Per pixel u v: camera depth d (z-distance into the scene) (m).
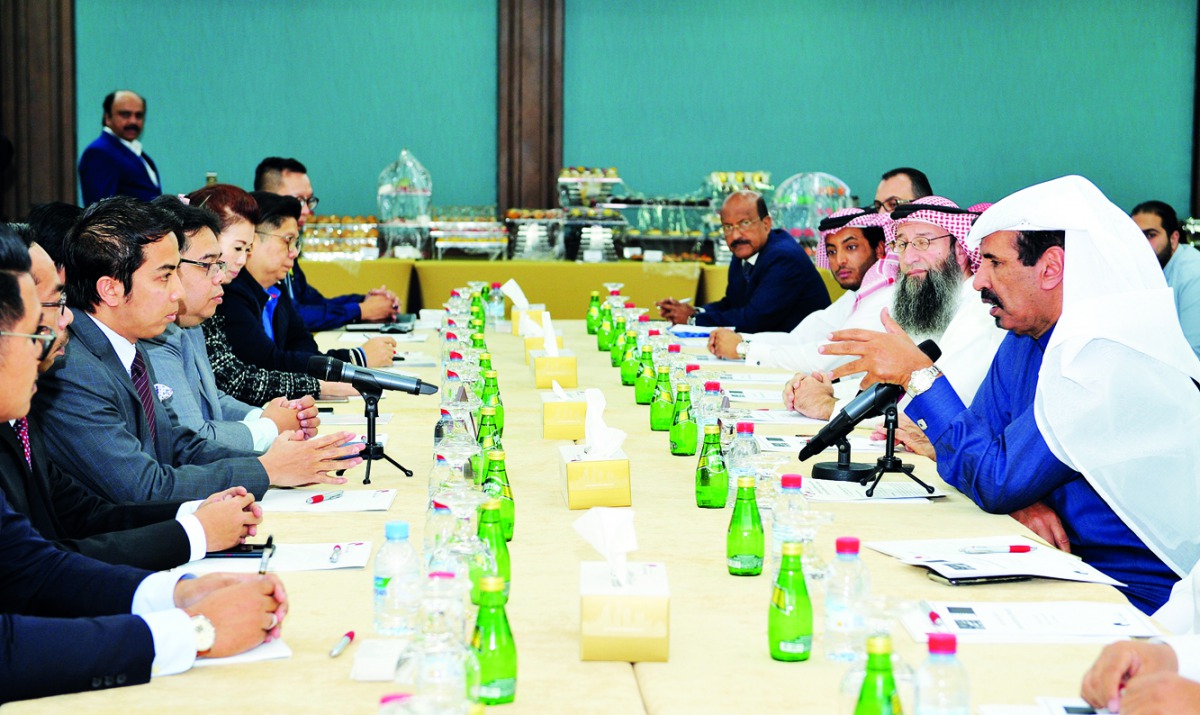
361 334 6.02
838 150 9.90
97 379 2.54
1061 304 2.73
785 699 1.55
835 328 5.27
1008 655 1.71
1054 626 1.82
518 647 1.73
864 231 5.21
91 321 2.61
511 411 3.69
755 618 1.86
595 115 9.77
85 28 9.29
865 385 3.44
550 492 2.66
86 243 2.59
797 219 9.45
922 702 1.32
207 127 9.49
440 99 9.66
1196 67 9.90
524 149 9.68
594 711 1.51
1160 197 10.04
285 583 2.01
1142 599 2.57
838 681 1.61
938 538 2.33
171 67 9.41
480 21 9.61
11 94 9.10
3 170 8.45
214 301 3.18
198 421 3.12
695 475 2.78
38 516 2.21
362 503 2.54
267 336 4.29
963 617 1.86
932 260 3.98
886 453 2.78
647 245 9.13
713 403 3.14
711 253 9.15
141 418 2.66
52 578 1.89
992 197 9.99
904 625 1.81
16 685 1.55
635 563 1.83
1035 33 9.86
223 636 1.68
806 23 9.77
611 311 5.47
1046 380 2.56
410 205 9.34
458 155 9.71
